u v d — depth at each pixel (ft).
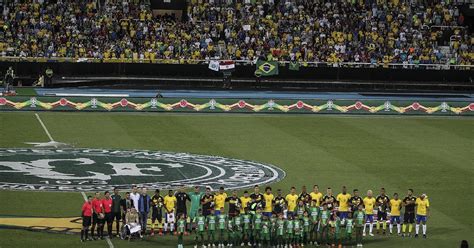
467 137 329.93
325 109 375.25
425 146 310.86
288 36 445.37
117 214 201.46
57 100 358.23
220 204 207.51
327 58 439.63
